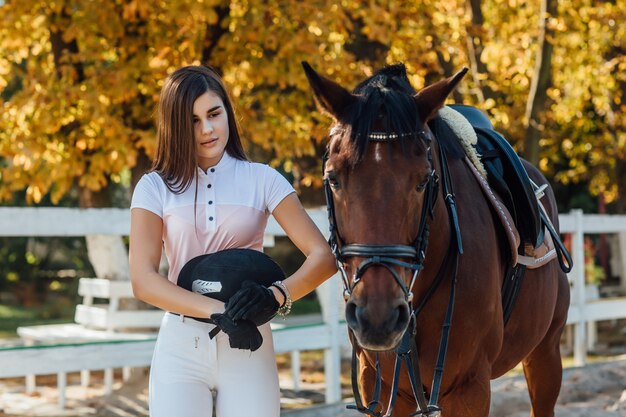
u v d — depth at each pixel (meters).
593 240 17.02
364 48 8.73
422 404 2.59
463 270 2.70
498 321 2.83
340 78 7.32
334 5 6.96
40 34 8.01
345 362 8.16
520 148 11.28
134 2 6.54
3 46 8.03
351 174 2.27
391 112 2.31
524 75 10.50
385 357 2.68
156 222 2.50
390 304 2.18
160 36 7.14
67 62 7.46
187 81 2.48
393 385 2.55
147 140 6.67
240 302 2.24
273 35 6.90
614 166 13.59
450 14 9.09
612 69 11.97
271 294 2.31
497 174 3.14
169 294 2.36
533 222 3.10
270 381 2.47
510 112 11.28
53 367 4.51
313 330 5.46
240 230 2.53
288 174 14.72
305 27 7.18
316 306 15.71
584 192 16.78
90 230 4.94
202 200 2.51
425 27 8.38
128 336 6.29
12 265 17.52
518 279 3.04
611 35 10.95
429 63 8.19
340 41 8.30
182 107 2.46
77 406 6.43
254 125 7.11
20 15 7.24
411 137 2.29
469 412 2.76
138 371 7.31
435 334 2.71
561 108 12.42
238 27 7.03
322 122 7.36
